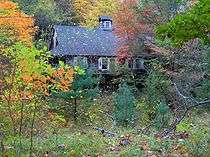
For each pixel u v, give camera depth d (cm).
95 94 2781
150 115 2769
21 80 1273
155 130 1780
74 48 3866
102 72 3650
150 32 3067
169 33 873
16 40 2033
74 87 2675
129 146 1312
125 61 3497
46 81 1362
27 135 1612
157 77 2897
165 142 1259
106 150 1334
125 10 3158
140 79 3366
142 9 3105
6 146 1323
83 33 4109
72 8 5316
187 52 2759
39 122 1789
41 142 1453
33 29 2562
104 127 2573
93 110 2966
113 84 3656
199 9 845
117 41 3672
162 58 2992
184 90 2633
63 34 4012
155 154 1171
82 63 2822
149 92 2903
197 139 1263
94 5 5112
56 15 5081
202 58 2733
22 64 1218
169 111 2275
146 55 3231
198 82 2736
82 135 1805
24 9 4925
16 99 1332
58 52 3750
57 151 1332
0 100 1384
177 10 3008
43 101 1908
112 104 3112
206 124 1856
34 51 1214
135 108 2769
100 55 3847
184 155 1136
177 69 2920
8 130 1495
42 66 1241
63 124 2509
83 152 1320
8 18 2055
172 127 1343
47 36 4362
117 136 1661
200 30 855
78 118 2780
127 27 3141
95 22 4869
